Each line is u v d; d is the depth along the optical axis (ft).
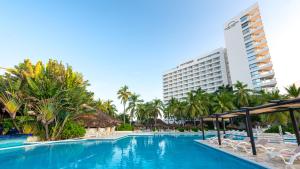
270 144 52.08
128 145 69.92
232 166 35.17
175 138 101.45
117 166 36.60
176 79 390.83
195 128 151.84
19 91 74.69
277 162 31.04
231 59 242.78
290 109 39.50
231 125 149.89
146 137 109.19
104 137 93.66
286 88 111.55
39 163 39.78
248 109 40.09
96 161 41.39
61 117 84.89
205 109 164.35
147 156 47.09
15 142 63.21
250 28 226.17
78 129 88.38
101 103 209.67
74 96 84.17
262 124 140.77
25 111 75.41
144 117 210.38
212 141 63.93
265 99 130.82
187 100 175.42
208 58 332.39
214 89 314.76
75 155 49.19
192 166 35.76
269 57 201.67
